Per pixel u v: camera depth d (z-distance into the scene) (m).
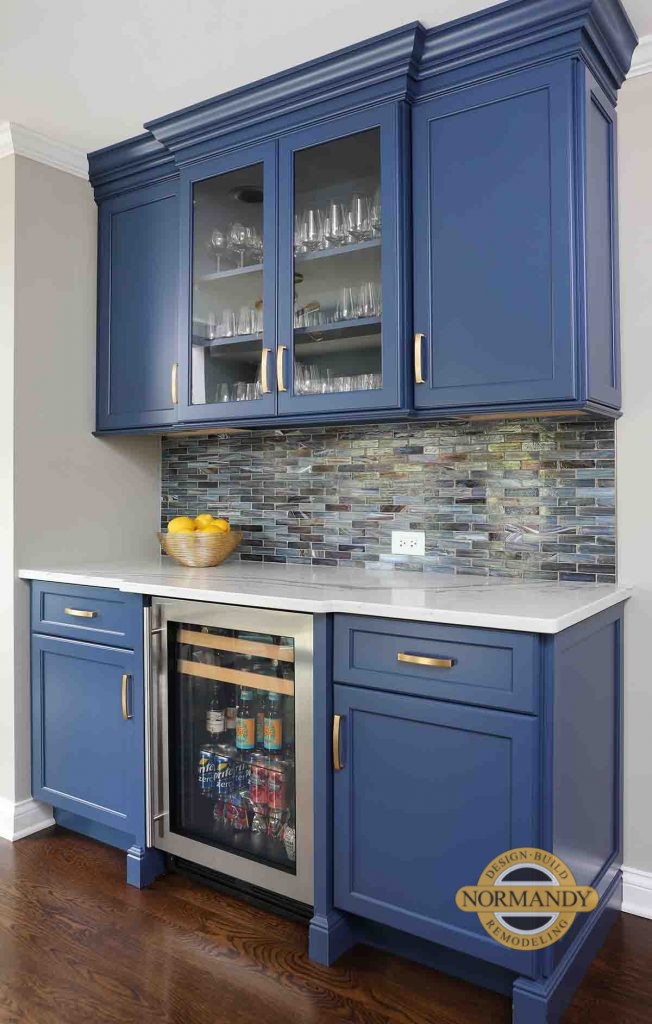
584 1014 1.69
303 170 2.23
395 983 1.80
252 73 2.20
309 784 1.92
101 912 2.10
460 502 2.38
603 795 1.98
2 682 2.61
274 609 1.97
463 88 1.99
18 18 1.92
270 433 2.81
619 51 1.97
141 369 2.71
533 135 1.89
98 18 1.92
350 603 1.83
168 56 2.11
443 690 1.71
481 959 1.76
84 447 2.82
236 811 2.11
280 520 2.79
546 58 1.86
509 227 1.92
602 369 1.97
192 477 3.04
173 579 2.31
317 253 2.21
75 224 2.77
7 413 2.60
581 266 1.84
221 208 2.42
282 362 2.28
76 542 2.79
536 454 2.25
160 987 1.77
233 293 2.40
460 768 1.70
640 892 2.09
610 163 2.05
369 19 1.94
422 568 2.46
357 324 2.13
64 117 2.46
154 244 2.67
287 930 2.02
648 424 2.08
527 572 2.27
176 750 2.24
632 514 2.11
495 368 1.94
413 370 2.09
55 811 2.66
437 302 2.03
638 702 2.10
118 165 2.70
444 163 2.02
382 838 1.81
